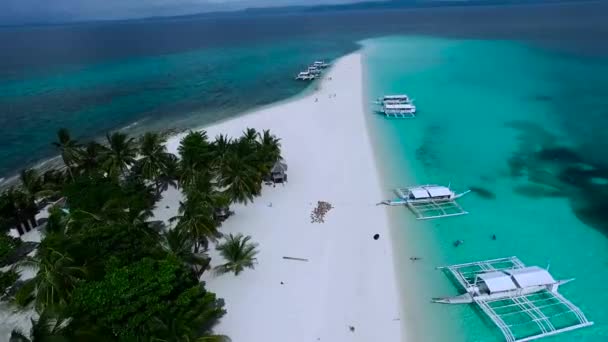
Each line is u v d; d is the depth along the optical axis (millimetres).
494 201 44031
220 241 38125
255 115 74562
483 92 83125
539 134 61250
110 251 27844
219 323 29438
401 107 70625
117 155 43500
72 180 43438
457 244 37188
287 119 71375
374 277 33719
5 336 28672
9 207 39219
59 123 75938
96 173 41312
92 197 34219
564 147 56625
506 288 30031
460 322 29344
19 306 30719
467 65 108062
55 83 110188
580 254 35500
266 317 30016
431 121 68250
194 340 24094
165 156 44906
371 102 79438
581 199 43906
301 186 47844
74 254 26766
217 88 98312
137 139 65250
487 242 37531
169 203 45000
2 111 83625
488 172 50531
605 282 32250
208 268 34781
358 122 68688
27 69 134000
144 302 23000
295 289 32594
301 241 38219
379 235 38781
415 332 28719
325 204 43562
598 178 48125
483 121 67438
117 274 24172
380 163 53625
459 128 64812
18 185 52750
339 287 32750
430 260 35500
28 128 73625
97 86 104938
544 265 34375
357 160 54562
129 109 83438
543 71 97625
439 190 43656
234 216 42094
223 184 43188
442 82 92000
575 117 67438
